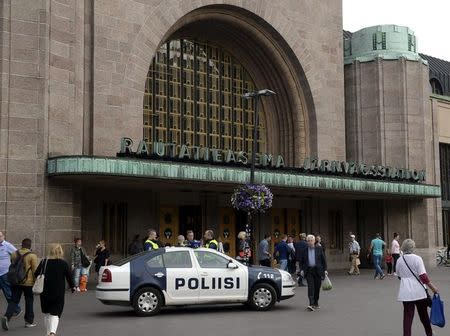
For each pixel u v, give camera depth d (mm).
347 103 37250
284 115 34344
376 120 36344
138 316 15367
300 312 16141
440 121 40281
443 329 13414
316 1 34875
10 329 13594
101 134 26016
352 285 24469
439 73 46156
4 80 22453
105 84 26312
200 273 15898
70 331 13094
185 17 29781
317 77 34469
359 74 36906
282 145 34375
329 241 35688
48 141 23109
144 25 27828
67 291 22000
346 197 35312
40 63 23016
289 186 28266
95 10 26156
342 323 14156
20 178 22422
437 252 38281
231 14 31469
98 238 26578
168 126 30266
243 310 16547
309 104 34312
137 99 27453
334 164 30688
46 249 22703
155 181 25094
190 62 31672
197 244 21016
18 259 13703
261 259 24938
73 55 24312
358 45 38031
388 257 30750
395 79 36469
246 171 26797
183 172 24562
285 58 33688
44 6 23219
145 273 15508
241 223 32406
